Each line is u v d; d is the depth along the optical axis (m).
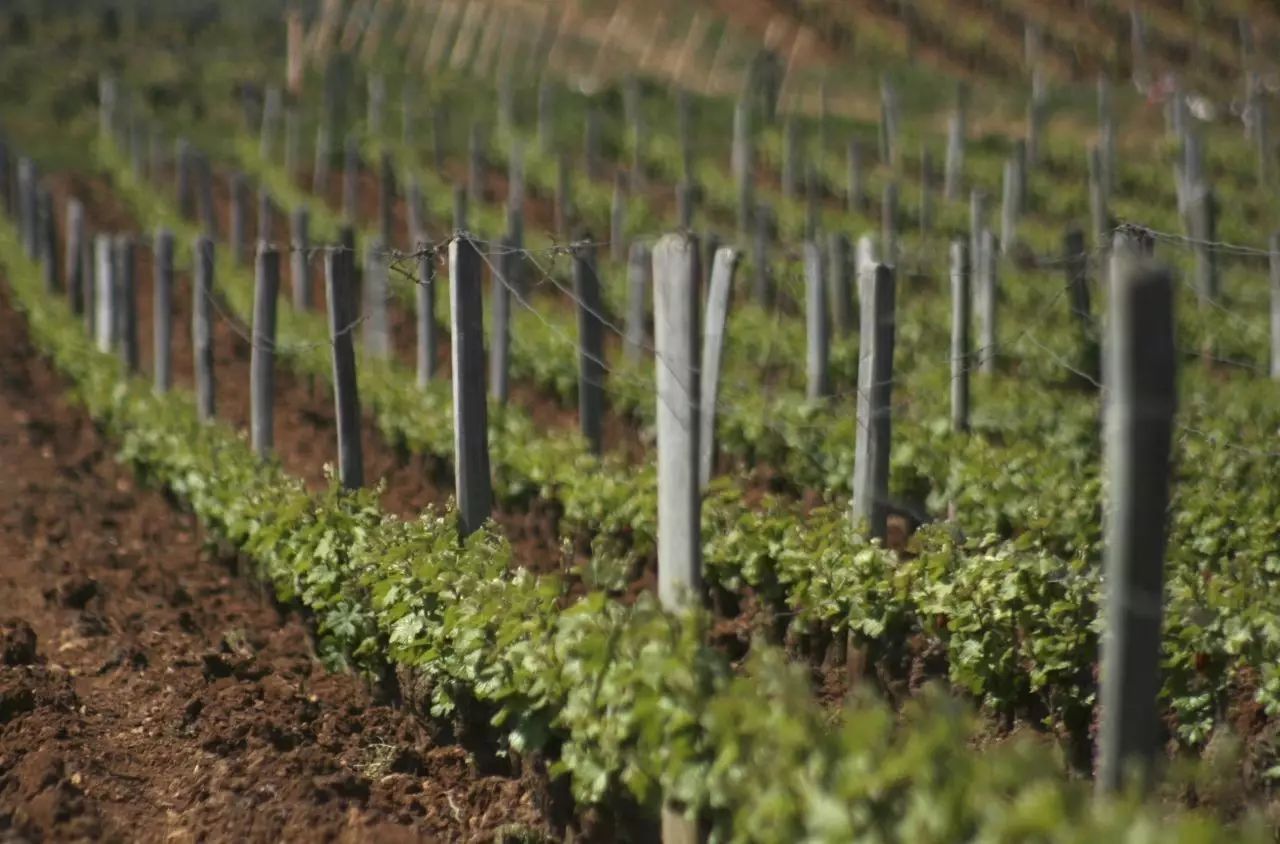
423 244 15.99
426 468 23.03
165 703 13.85
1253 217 40.72
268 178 49.94
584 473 18.94
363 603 14.09
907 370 24.97
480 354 14.09
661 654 9.62
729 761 8.70
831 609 14.00
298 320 31.27
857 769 7.82
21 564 18.67
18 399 28.88
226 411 27.70
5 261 39.00
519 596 11.65
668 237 11.20
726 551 15.29
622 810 10.72
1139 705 7.62
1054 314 28.98
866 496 15.08
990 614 12.78
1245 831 7.27
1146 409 7.38
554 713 10.94
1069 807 7.20
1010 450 18.36
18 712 13.34
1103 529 15.29
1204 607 12.01
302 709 13.80
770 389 24.61
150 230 44.25
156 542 20.55
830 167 48.22
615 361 26.20
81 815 11.37
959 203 42.78
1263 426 20.00
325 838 11.09
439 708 12.65
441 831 11.77
